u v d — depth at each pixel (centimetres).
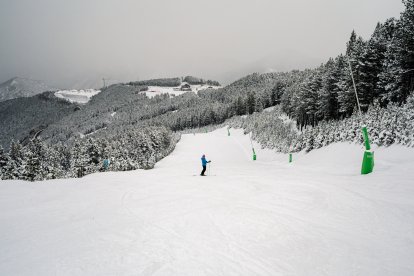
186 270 417
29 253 501
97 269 427
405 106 1841
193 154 5034
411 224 531
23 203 961
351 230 537
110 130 19362
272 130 4903
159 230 602
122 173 1861
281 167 2070
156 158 4591
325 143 2375
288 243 497
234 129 8625
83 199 990
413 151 1261
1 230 654
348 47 4259
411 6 2661
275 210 701
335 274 386
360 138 1844
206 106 15212
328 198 764
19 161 4912
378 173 1034
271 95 10988
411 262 405
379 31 3747
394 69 2847
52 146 7044
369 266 400
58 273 417
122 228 627
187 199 898
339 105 4200
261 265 424
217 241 526
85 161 4388
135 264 441
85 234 596
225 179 1335
